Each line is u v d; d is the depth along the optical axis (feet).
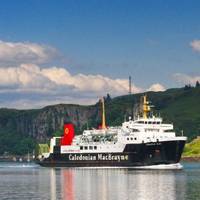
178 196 542.98
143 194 565.12
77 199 530.27
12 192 595.88
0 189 631.56
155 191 590.96
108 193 578.66
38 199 529.04
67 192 593.01
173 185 654.53
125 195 558.97
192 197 533.14
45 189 628.69
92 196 554.05
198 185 652.89
